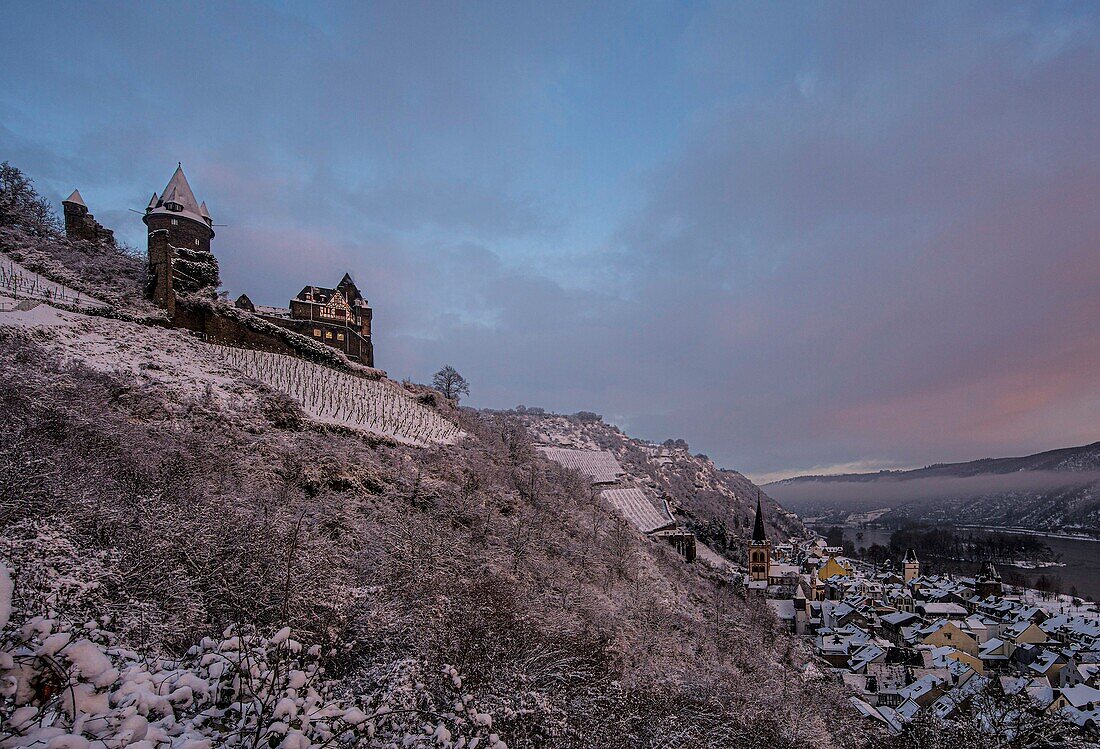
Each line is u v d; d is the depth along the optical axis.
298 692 10.40
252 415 46.75
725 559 153.62
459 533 42.72
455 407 96.44
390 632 21.97
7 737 6.51
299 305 96.81
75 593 15.87
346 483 43.91
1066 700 54.34
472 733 12.28
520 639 25.19
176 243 93.44
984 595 129.62
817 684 54.09
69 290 60.06
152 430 36.84
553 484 81.19
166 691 9.17
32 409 30.27
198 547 23.23
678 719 26.08
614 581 54.41
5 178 75.38
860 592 126.69
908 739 45.44
